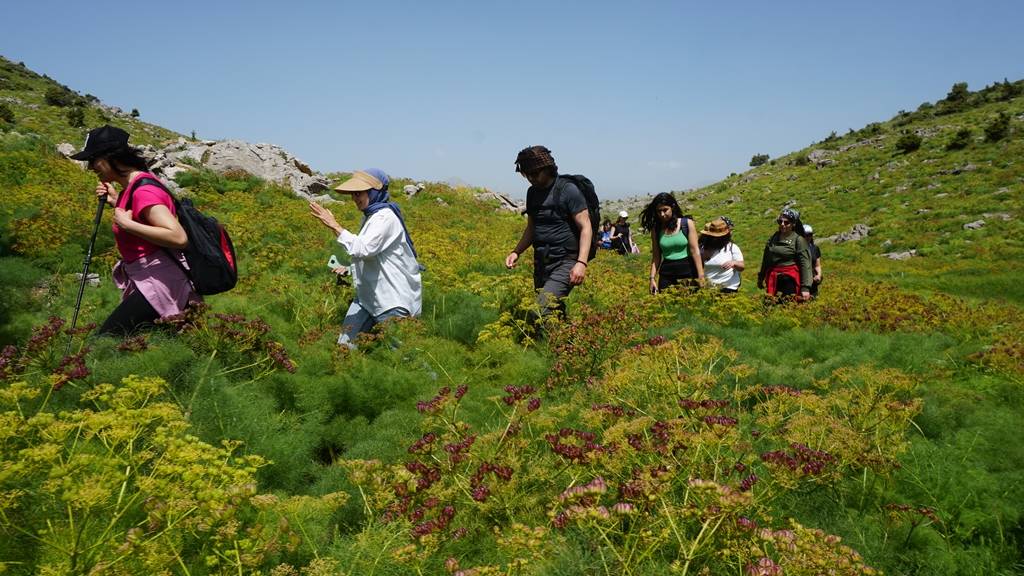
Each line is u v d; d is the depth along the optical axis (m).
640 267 17.12
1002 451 3.43
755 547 2.28
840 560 2.17
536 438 3.48
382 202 5.47
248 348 4.32
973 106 87.50
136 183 4.12
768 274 8.82
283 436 3.57
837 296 10.88
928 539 2.74
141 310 4.28
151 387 3.07
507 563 2.44
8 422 2.49
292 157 26.77
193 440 2.51
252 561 2.23
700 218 54.84
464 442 3.07
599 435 3.45
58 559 2.24
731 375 4.75
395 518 2.65
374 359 5.04
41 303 6.51
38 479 2.57
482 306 7.09
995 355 5.17
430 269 8.84
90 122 83.69
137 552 2.18
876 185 51.69
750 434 3.61
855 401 4.01
